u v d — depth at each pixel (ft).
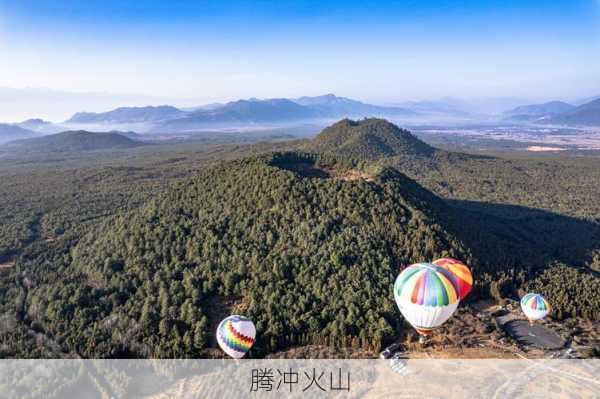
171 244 330.54
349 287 277.44
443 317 226.38
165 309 270.87
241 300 280.72
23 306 300.20
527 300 274.16
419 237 324.39
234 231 331.98
